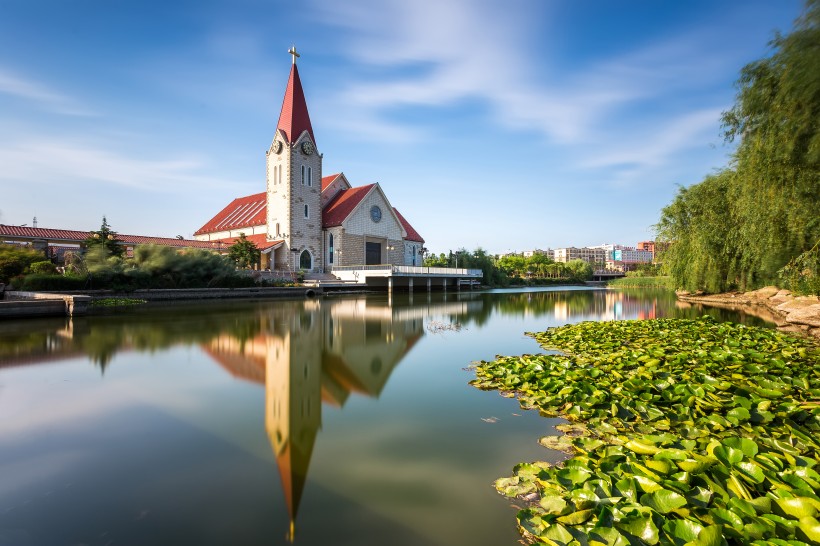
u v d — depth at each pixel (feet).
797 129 32.14
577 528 12.07
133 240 136.46
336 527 13.07
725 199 90.12
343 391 27.61
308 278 146.92
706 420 19.90
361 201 165.89
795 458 15.60
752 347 38.68
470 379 30.63
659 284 244.01
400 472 16.58
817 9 27.76
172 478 16.10
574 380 27.48
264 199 186.91
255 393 27.12
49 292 79.46
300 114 156.25
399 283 166.09
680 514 12.01
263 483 15.72
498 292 165.07
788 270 53.57
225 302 97.40
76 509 14.02
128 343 43.88
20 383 29.12
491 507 14.11
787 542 10.16
